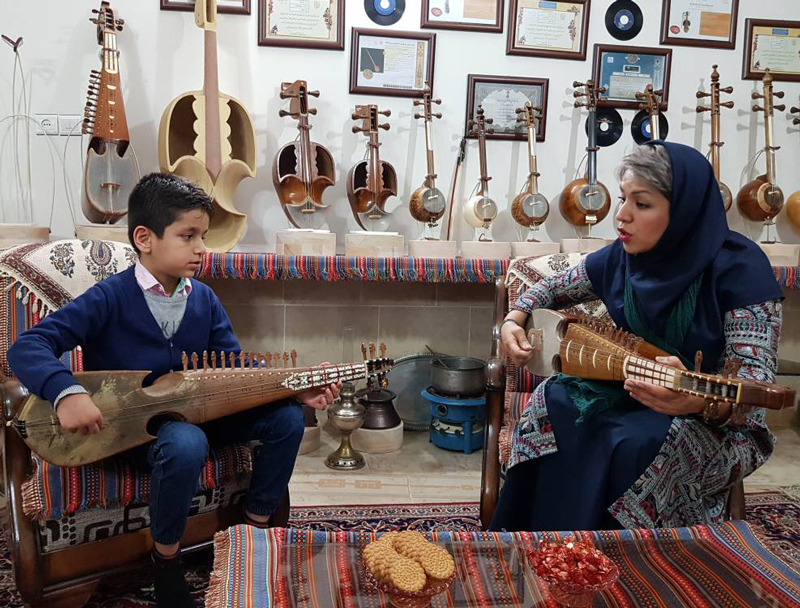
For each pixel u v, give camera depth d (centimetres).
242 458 169
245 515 170
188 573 177
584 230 316
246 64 297
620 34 316
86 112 258
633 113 321
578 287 183
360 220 295
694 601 104
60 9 282
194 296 171
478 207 296
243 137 290
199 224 158
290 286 314
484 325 328
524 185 319
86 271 191
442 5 304
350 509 228
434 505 234
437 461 280
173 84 292
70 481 144
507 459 175
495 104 312
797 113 325
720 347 149
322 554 113
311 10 297
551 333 169
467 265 276
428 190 293
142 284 160
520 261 231
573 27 312
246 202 304
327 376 168
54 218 292
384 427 288
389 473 265
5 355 178
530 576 108
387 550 104
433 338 326
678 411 130
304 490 245
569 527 152
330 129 305
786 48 323
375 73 304
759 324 141
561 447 159
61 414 134
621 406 154
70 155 290
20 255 184
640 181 146
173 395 151
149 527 158
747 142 327
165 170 269
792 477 269
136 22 287
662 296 150
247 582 104
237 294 311
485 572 109
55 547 146
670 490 144
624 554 117
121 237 256
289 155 294
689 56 320
